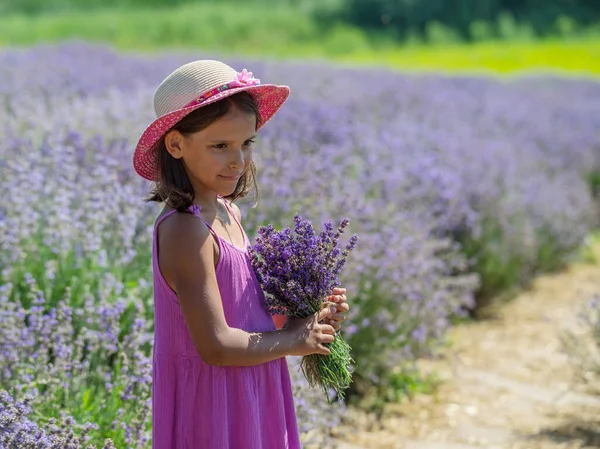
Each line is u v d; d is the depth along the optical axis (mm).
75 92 7543
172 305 2215
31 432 2479
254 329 2279
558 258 7852
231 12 31859
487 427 4414
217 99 2127
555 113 12461
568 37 35969
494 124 10438
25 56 9828
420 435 4273
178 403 2242
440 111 10336
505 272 6707
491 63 25781
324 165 5527
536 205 7500
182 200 2174
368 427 4316
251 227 4438
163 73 9719
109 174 4617
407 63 24844
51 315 3434
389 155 6871
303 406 3432
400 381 4785
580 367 4902
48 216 4062
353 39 29969
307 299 2330
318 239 2395
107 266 3926
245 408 2236
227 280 2225
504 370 5273
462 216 6398
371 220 5070
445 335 5379
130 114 6219
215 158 2178
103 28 26531
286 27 30984
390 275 4598
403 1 35312
